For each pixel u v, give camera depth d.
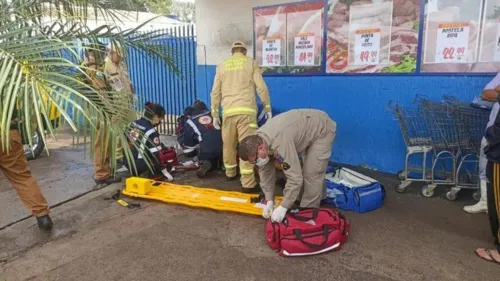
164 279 2.69
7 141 1.85
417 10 4.16
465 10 3.88
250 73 4.39
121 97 2.58
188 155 5.31
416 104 4.32
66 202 4.22
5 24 2.41
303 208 3.24
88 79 2.44
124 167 5.08
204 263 2.88
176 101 7.26
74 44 2.46
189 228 3.47
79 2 3.18
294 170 2.98
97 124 2.26
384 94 4.59
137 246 3.16
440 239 3.15
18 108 1.94
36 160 6.01
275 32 5.39
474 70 3.94
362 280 2.62
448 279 2.61
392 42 4.41
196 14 6.31
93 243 3.24
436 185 4.05
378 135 4.75
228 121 4.47
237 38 5.86
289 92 5.43
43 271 2.83
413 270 2.72
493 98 3.23
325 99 5.11
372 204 3.75
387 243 3.11
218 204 3.89
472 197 4.01
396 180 4.57
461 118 3.81
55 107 1.90
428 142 4.14
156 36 3.69
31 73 1.96
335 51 4.88
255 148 2.89
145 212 3.86
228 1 5.82
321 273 2.72
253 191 4.28
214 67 6.29
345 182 3.93
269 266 2.82
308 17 5.02
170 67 4.01
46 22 2.94
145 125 4.55
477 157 3.96
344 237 3.08
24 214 3.91
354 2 4.59
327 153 3.29
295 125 3.09
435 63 4.16
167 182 4.73
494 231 2.89
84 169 5.49
